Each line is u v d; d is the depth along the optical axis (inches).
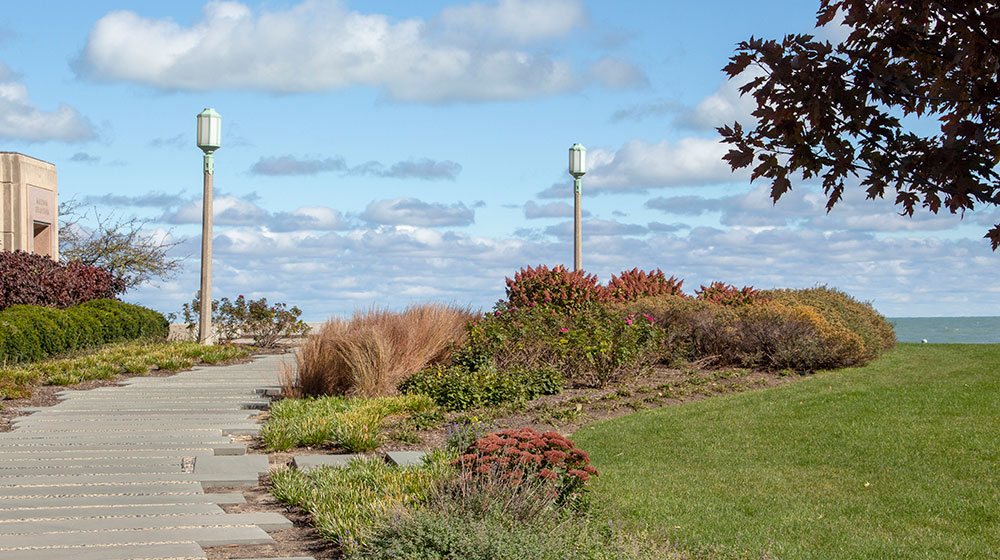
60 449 309.0
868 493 263.1
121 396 433.1
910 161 111.3
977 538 220.4
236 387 470.0
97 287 805.2
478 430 314.3
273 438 320.2
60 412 384.2
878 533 225.0
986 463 290.7
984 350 653.9
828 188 120.5
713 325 556.4
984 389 424.5
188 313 764.0
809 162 117.9
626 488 266.1
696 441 334.6
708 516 237.6
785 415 378.6
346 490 241.3
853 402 401.7
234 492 257.0
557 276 681.6
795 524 231.5
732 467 296.4
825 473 287.4
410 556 176.9
